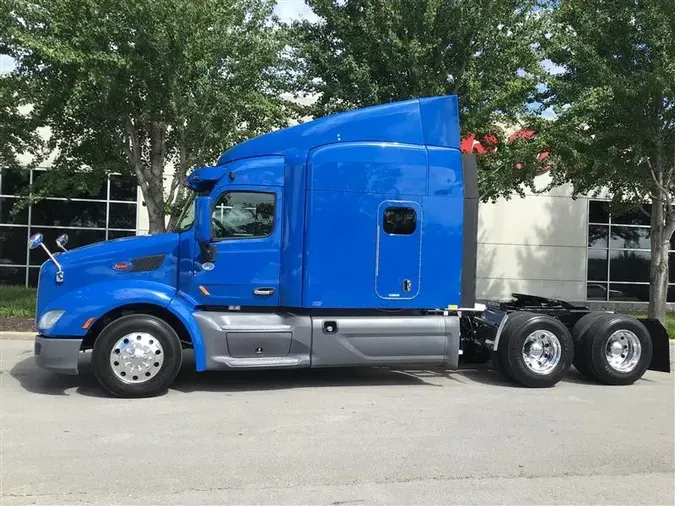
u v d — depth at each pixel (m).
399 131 7.96
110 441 5.54
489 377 9.04
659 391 8.33
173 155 13.84
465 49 11.36
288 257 7.62
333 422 6.30
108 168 12.55
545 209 19.12
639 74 11.44
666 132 12.27
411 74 11.29
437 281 7.98
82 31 10.47
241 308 7.66
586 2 12.26
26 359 9.45
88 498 4.29
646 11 11.46
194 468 4.90
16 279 18.31
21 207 12.91
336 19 11.70
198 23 10.70
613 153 12.33
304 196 7.59
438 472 4.93
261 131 12.11
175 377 7.59
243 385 8.03
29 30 11.00
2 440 5.52
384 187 7.79
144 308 7.53
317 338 7.61
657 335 8.98
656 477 4.94
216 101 11.27
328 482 4.66
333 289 7.65
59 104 11.62
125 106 11.48
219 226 7.52
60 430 5.84
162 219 12.59
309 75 12.20
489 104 11.35
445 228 8.00
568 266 19.27
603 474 4.98
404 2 11.01
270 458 5.16
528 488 4.64
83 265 7.44
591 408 7.20
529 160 11.96
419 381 8.60
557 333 8.41
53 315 7.20
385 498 4.38
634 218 19.97
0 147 12.83
